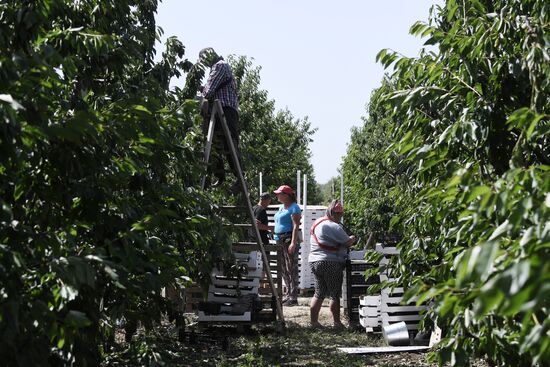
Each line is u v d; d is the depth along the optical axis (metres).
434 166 6.11
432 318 6.80
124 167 5.41
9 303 3.75
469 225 4.45
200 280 9.66
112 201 5.30
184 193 7.11
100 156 5.04
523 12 6.16
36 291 4.32
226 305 11.88
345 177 26.31
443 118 5.96
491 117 5.78
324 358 9.95
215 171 11.94
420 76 6.23
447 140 5.36
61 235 4.91
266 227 14.38
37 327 4.16
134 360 7.98
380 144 21.66
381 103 6.25
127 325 8.78
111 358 8.12
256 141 29.11
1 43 4.75
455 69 6.19
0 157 3.96
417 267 7.52
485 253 2.58
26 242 4.42
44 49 4.07
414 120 6.22
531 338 2.73
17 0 5.22
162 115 6.57
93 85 7.15
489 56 5.98
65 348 4.72
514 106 5.96
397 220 7.63
